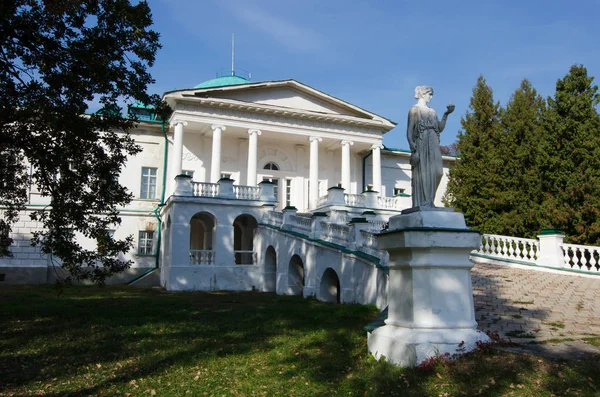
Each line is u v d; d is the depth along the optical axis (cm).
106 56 1167
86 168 1211
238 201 2302
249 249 2672
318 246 1652
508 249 1800
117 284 2558
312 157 2973
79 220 1217
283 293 1961
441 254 593
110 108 1237
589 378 498
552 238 1586
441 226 608
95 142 1265
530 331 764
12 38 1084
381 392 520
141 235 2734
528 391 481
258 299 1641
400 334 598
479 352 568
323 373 618
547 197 1970
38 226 2512
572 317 896
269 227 2188
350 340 788
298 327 963
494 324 830
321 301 1558
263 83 2833
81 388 604
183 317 1136
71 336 905
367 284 1285
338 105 3075
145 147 2839
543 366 530
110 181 1259
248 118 2819
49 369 692
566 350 612
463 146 2505
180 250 2166
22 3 1066
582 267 1506
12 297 1576
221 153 2994
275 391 566
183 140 2877
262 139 3078
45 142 1159
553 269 1546
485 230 2202
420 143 652
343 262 1461
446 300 589
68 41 1133
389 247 627
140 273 2658
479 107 2531
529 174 2150
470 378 517
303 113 2900
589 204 1764
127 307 1318
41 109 1080
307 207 3138
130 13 1171
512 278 1427
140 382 623
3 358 754
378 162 3134
